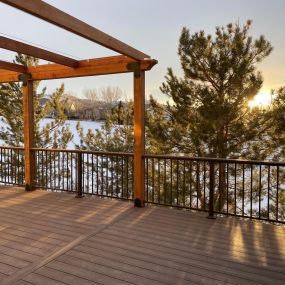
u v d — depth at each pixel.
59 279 2.62
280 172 7.29
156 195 7.98
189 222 4.16
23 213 4.55
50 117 10.57
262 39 6.81
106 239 3.53
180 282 2.58
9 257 3.05
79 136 10.41
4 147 6.60
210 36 7.22
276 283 2.57
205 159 4.39
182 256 3.08
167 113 7.89
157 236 3.63
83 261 2.96
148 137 8.03
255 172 7.49
